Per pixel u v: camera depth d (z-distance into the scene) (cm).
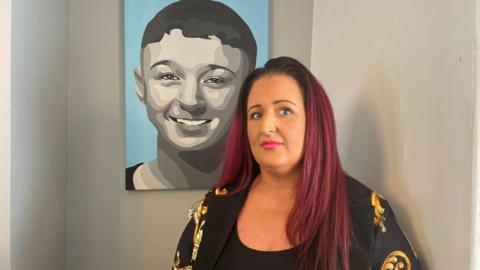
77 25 131
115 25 132
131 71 130
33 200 105
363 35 99
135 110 131
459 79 64
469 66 62
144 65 131
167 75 132
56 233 123
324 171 77
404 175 81
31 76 103
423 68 74
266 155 77
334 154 79
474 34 60
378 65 91
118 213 134
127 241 135
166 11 131
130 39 130
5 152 93
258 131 78
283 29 140
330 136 78
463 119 63
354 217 76
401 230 77
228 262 77
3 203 93
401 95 82
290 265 72
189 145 134
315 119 78
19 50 97
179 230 136
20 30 97
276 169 79
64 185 129
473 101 61
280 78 78
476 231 61
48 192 116
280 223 78
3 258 93
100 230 134
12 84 93
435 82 70
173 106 133
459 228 64
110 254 134
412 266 73
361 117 100
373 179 94
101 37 132
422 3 75
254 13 135
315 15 137
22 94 99
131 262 135
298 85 78
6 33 92
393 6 85
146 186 133
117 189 134
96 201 133
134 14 130
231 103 135
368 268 72
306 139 77
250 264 74
